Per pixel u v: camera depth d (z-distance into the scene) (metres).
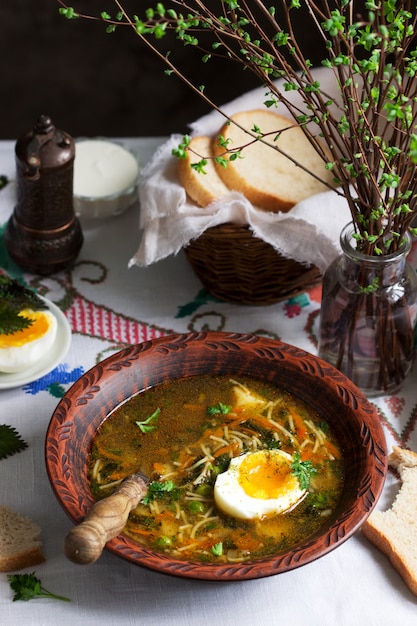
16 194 1.15
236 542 0.91
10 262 1.16
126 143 1.28
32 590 0.92
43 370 1.05
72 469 0.92
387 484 0.99
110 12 1.97
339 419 0.97
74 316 1.12
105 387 0.97
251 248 1.07
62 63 1.98
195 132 1.16
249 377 1.00
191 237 1.06
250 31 1.74
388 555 0.95
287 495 0.92
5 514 0.96
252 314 1.12
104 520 0.85
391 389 1.05
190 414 0.98
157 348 0.99
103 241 1.18
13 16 2.01
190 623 0.91
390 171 0.89
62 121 1.92
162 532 0.91
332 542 0.88
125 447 0.96
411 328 1.02
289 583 0.94
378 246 0.98
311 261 1.06
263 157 1.15
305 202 1.06
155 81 1.96
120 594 0.93
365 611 0.92
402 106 0.85
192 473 0.95
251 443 0.96
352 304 1.00
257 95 1.19
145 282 1.15
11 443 1.01
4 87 1.96
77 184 1.19
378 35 0.82
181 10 1.81
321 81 1.16
